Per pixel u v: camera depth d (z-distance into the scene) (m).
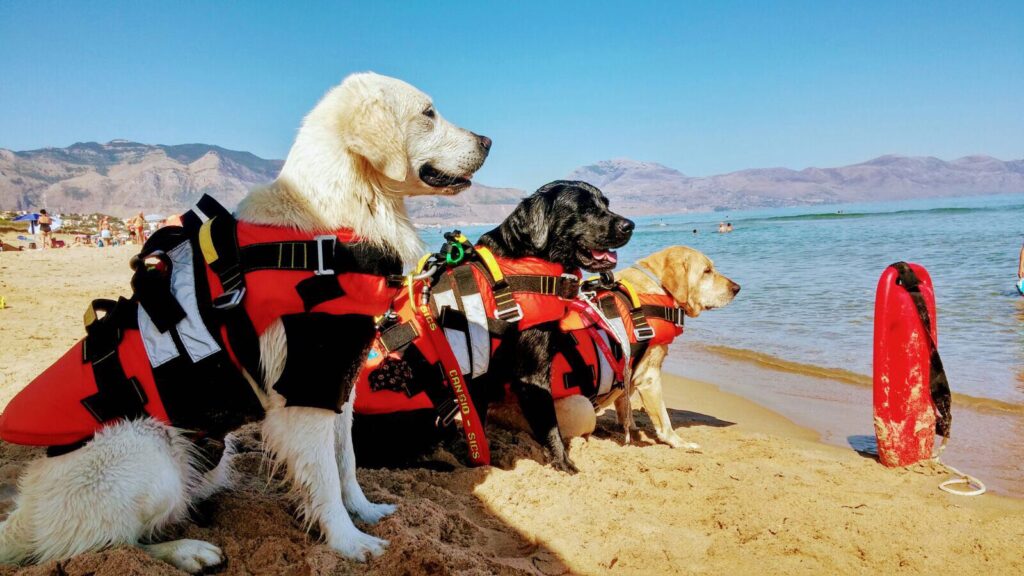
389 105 2.78
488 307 3.97
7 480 3.54
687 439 5.16
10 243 34.94
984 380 6.35
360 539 2.79
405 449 4.00
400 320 3.90
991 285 11.39
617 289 4.86
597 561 3.03
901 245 21.11
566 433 4.62
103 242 35.50
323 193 2.68
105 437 2.44
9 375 6.05
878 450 4.50
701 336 9.32
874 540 3.28
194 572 2.51
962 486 4.04
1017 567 3.06
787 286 13.17
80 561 2.29
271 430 2.71
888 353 4.38
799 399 6.32
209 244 2.59
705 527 3.45
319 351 2.57
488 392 4.39
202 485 3.03
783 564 3.09
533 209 4.17
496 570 2.82
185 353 2.51
